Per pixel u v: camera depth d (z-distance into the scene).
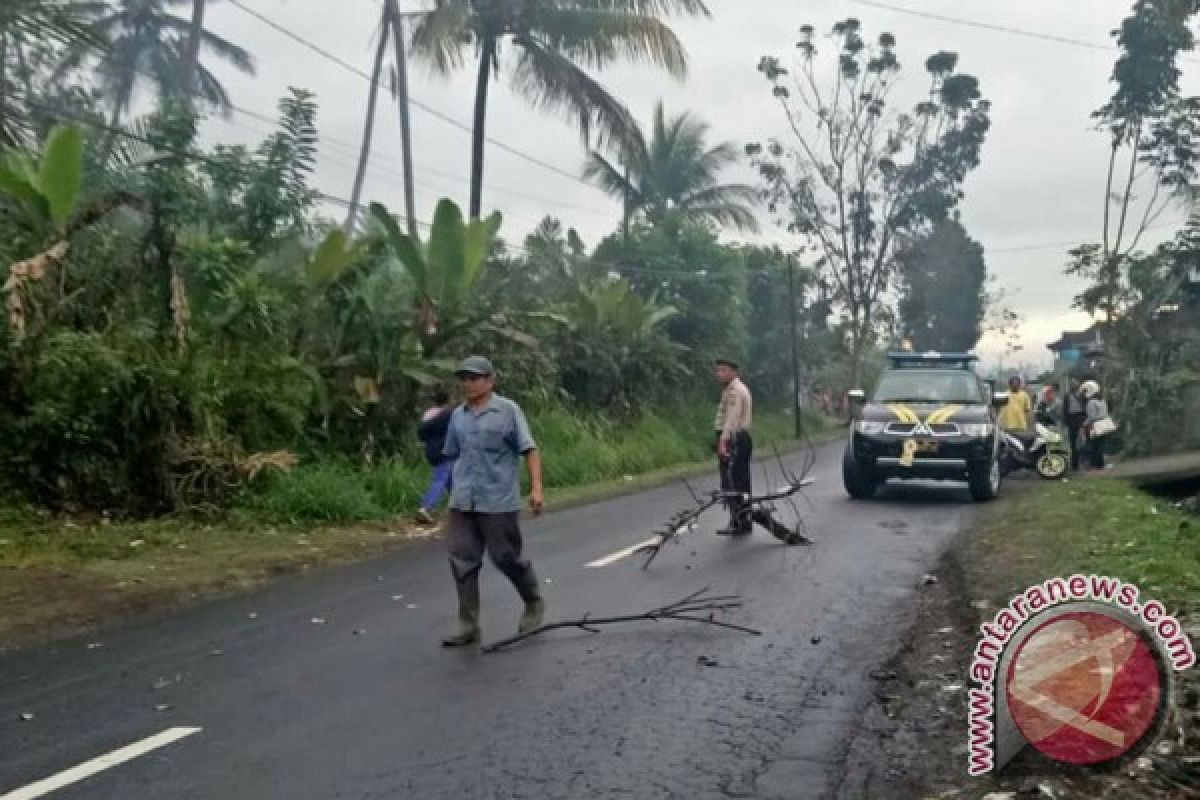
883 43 46.94
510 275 24.20
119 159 14.80
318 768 5.38
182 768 5.39
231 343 14.33
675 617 8.39
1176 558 9.29
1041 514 13.49
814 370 48.72
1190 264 26.66
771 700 6.44
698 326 32.41
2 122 12.30
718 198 40.78
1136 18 31.56
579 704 6.37
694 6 24.09
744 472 12.79
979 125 47.84
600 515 15.40
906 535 12.75
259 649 7.70
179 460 12.85
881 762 5.48
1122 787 5.04
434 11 23.66
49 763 5.47
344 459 15.40
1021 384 20.95
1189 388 25.88
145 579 9.96
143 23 29.97
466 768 5.37
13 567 10.12
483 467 7.81
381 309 15.91
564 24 23.48
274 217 15.87
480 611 8.80
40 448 12.16
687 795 5.05
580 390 25.09
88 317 13.04
